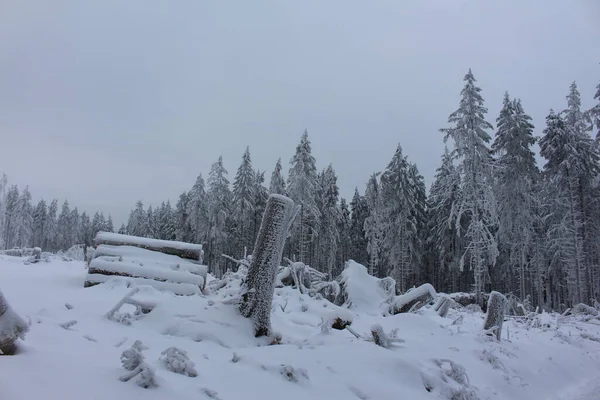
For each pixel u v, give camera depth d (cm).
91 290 978
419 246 4041
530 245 3250
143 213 7306
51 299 842
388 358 659
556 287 3881
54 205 8331
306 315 1131
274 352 595
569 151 3000
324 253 4641
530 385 840
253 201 4559
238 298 748
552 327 1488
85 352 453
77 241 8862
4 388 293
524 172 3038
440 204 3838
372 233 3931
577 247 2830
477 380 754
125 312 773
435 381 645
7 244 6731
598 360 1142
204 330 665
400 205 3709
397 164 3728
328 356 625
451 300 1495
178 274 1110
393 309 1430
